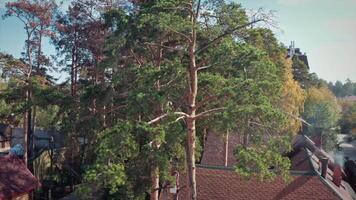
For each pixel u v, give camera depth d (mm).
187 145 18750
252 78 17703
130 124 15102
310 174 23422
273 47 24812
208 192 23516
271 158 16562
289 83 35469
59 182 35469
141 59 23219
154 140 15961
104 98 22562
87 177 13461
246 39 19234
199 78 18828
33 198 32562
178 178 22875
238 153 16438
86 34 33531
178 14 17641
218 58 17500
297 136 36688
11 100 30688
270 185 23297
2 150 52719
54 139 35406
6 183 27891
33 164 36906
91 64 35344
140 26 17750
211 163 33781
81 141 30266
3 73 32750
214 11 18062
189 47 18312
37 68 36469
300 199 22500
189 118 18078
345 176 35250
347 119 66000
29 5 33531
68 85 35812
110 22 21047
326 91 63688
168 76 17750
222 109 17359
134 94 16938
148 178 18922
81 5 33812
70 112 24984
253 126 17344
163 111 18812
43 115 49000
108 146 14219
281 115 16016
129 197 19000
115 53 20703
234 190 23391
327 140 48125
